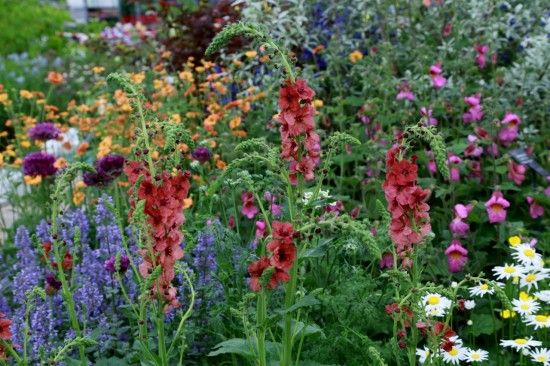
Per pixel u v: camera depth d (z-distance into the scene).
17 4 19.22
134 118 3.36
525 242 5.25
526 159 6.11
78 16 27.59
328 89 8.59
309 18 8.94
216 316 4.29
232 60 8.35
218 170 5.83
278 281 3.24
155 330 4.26
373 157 6.23
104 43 14.66
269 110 7.27
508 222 5.68
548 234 5.64
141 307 3.30
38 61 15.52
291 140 3.42
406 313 3.37
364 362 4.18
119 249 5.08
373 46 8.07
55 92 13.09
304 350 4.29
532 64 7.31
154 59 10.68
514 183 6.52
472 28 8.29
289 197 3.52
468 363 4.67
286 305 3.46
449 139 7.36
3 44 18.67
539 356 3.99
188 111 8.14
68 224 5.52
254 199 5.33
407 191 3.17
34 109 12.13
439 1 8.57
